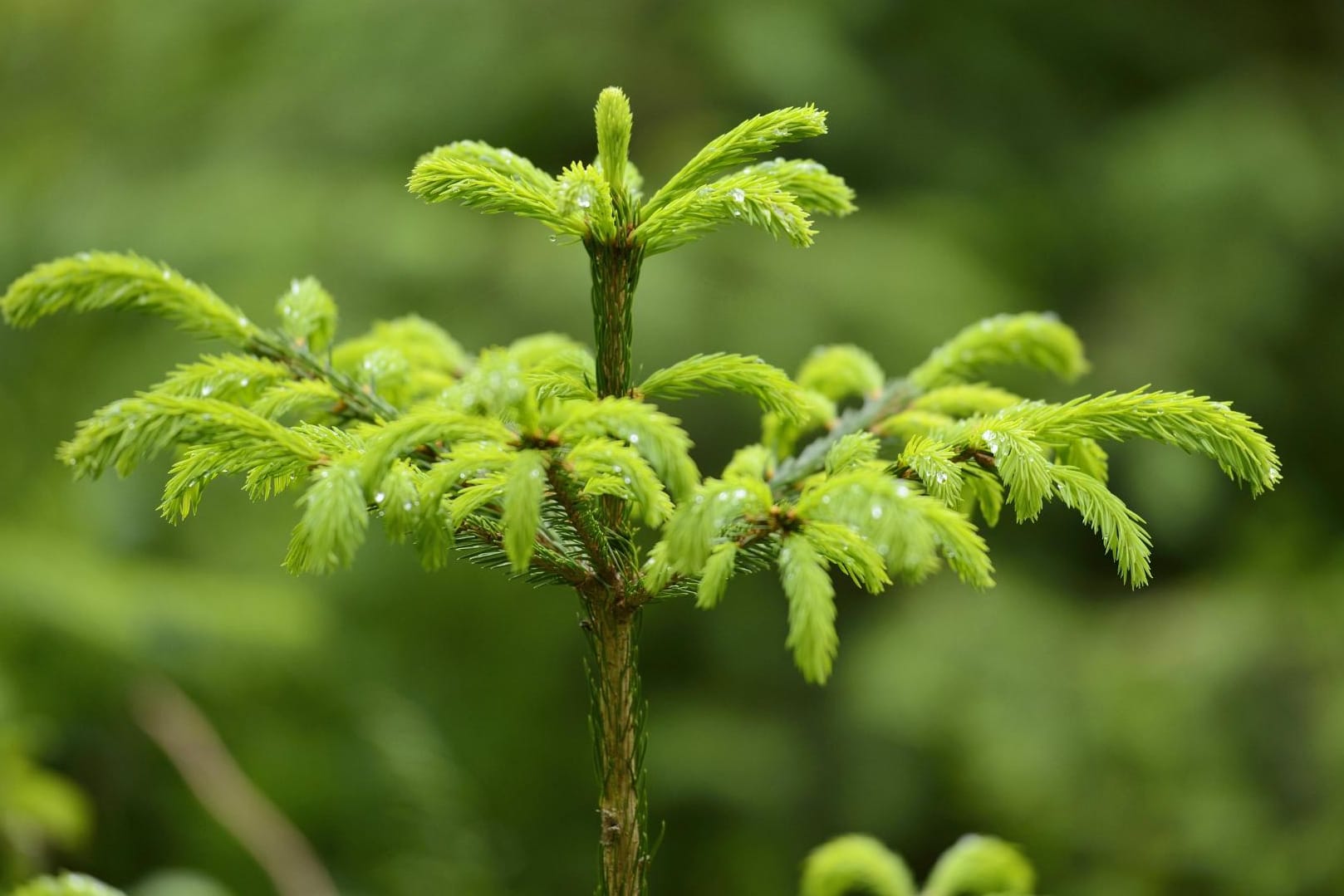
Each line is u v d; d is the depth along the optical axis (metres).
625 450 1.46
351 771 5.47
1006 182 8.84
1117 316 8.42
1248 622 7.02
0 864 3.96
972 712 7.10
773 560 1.63
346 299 7.26
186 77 8.80
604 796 1.80
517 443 1.49
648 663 8.22
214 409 1.54
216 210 7.64
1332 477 8.51
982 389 2.29
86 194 8.00
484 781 7.39
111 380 6.89
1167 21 9.57
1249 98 8.85
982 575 1.43
